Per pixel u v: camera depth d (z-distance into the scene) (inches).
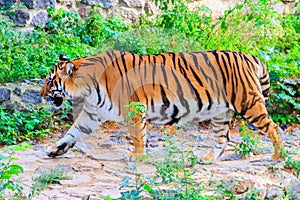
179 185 384.5
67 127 541.6
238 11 701.9
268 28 703.7
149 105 448.1
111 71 449.4
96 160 452.8
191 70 453.1
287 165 446.6
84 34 671.8
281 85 603.2
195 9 747.4
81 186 398.3
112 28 685.9
